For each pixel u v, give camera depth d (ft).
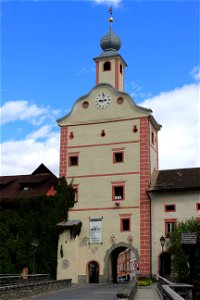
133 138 191.93
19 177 217.15
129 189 186.60
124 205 185.26
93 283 178.91
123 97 198.18
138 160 188.75
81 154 197.67
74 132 201.77
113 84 211.41
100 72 214.69
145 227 179.93
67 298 105.91
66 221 189.37
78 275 182.60
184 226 164.14
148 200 182.70
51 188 194.80
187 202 177.37
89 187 192.24
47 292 125.90
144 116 192.85
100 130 198.08
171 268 165.27
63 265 181.78
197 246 87.30
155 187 181.98
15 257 185.88
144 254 177.17
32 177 211.82
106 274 179.73
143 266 175.94
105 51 222.28
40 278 152.35
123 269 336.70
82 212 189.88
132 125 193.67
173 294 50.47
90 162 195.31
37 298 106.83
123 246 180.75
